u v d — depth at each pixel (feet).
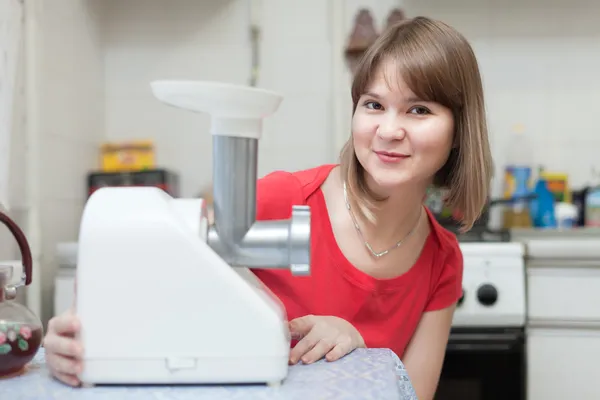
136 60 8.09
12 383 1.91
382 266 3.16
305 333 2.40
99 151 7.82
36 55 5.90
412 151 2.54
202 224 1.90
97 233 1.81
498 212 7.83
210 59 8.07
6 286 2.16
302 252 1.93
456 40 2.60
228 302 1.81
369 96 2.55
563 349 6.00
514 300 5.92
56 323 1.87
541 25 7.82
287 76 8.00
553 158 7.82
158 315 1.81
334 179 3.34
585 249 5.90
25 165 5.83
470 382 6.00
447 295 3.45
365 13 7.73
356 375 1.92
